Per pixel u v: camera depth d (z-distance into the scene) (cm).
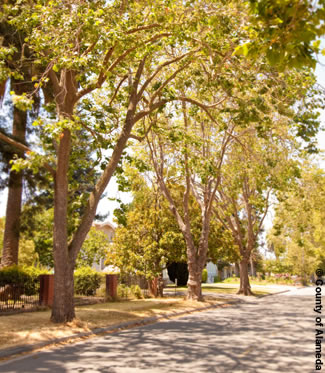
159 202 2669
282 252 5834
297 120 1470
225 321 1482
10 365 782
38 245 3034
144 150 2417
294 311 1872
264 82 1404
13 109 2067
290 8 441
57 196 1326
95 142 1415
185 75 1577
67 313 1281
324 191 2936
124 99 1673
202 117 1914
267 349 916
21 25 1230
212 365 752
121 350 919
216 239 2688
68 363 787
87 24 1059
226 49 1280
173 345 975
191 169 1994
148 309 1811
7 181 1830
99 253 3139
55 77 1384
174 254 2486
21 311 1552
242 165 2217
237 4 1088
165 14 1190
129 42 1202
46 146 1508
